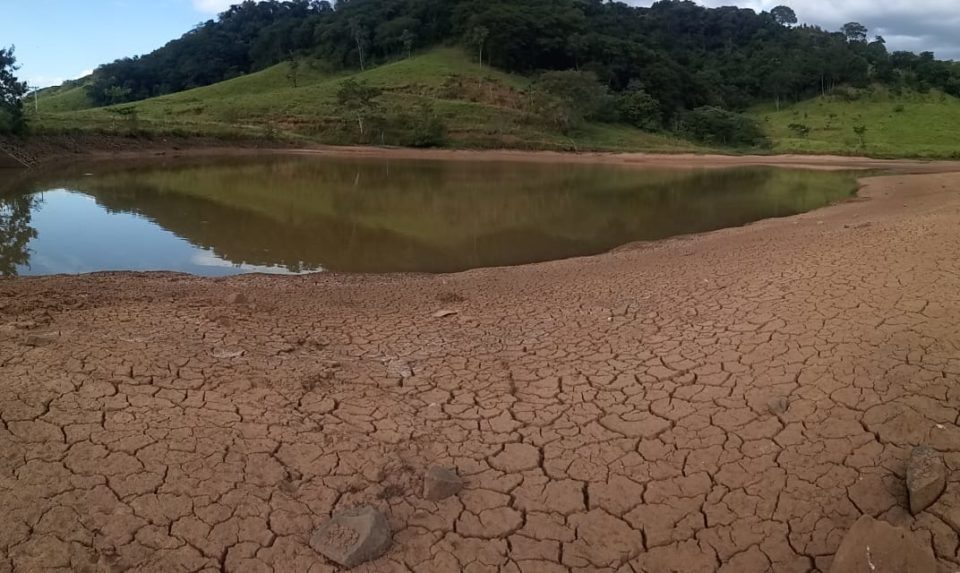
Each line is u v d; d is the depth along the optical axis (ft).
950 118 229.86
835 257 27.99
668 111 237.66
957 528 10.95
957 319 18.43
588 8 308.19
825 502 12.00
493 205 70.13
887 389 15.11
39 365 16.15
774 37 334.65
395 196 76.69
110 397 14.90
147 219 55.21
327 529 11.02
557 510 12.21
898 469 12.55
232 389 15.89
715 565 10.93
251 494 12.05
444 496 12.38
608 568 10.93
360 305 27.61
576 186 93.61
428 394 16.79
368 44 278.26
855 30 360.69
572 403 16.15
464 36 260.21
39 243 45.37
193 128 148.66
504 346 20.65
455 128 184.65
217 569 10.45
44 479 11.98
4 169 96.53
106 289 30.48
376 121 179.32
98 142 122.72
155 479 12.21
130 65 314.76
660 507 12.24
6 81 106.11
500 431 14.89
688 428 14.66
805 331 18.95
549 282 32.42
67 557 10.34
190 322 21.52
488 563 10.91
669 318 22.15
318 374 17.48
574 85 200.03
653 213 64.95
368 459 13.41
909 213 49.90
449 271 38.68
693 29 345.72
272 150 155.02
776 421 14.55
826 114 244.63
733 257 34.47
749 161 161.07
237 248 44.98
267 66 305.53
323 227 53.88
